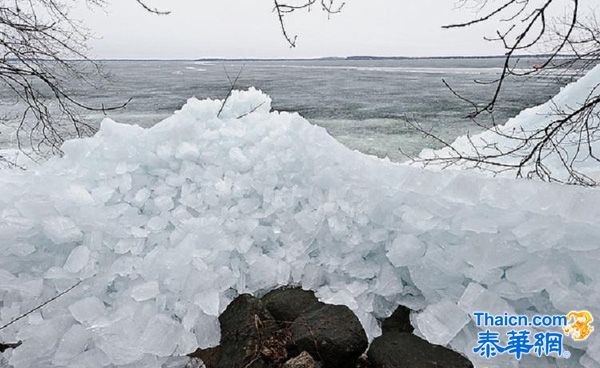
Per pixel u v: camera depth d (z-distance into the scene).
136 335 2.61
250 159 3.54
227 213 3.26
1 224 2.84
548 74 3.24
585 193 2.70
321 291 3.06
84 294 2.81
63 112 4.20
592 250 2.54
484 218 2.80
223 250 3.04
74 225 2.94
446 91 26.36
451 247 2.83
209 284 2.83
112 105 18.89
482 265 2.69
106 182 3.33
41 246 2.96
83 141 3.67
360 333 2.56
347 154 3.59
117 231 3.02
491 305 2.61
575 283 2.60
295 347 2.59
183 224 3.09
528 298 2.65
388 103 19.95
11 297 2.75
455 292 2.82
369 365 2.58
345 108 18.06
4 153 4.44
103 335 2.55
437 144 10.07
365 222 3.16
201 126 3.79
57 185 3.15
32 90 3.91
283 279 3.10
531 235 2.64
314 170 3.46
